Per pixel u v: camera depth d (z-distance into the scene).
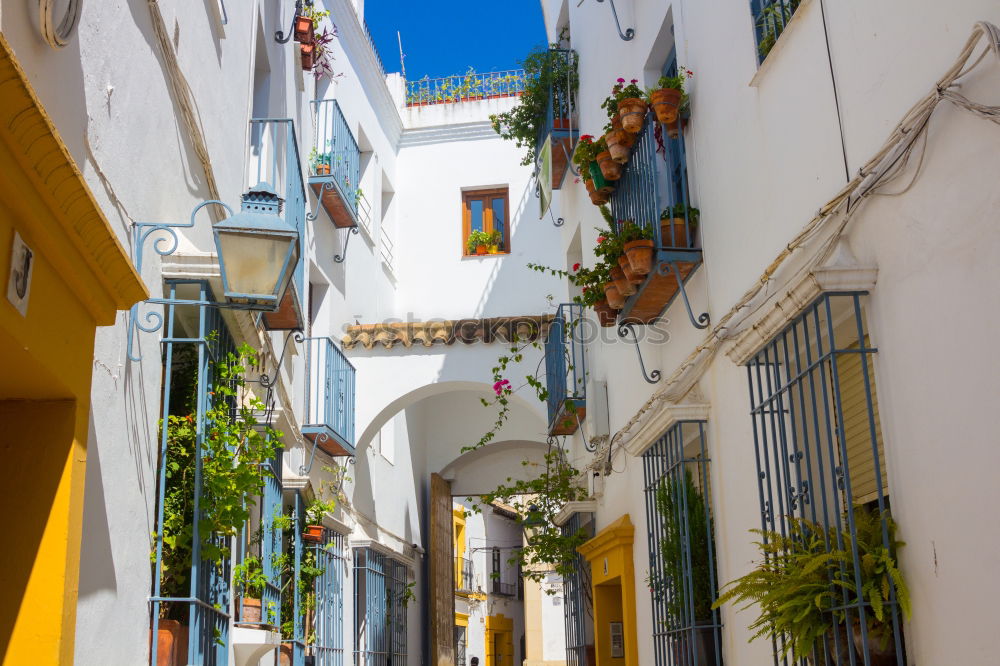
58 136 2.77
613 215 7.70
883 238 4.03
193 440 5.23
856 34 4.36
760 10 5.66
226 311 5.74
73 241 3.13
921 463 3.71
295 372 10.43
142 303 4.73
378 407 13.06
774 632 4.37
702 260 6.55
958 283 3.49
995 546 3.25
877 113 4.18
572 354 11.16
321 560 10.80
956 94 3.45
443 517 17.33
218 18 6.47
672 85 6.76
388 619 14.18
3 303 2.74
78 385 3.44
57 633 3.28
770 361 5.33
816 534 4.29
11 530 3.34
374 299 14.60
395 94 16.45
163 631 4.79
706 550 6.43
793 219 5.04
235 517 5.12
